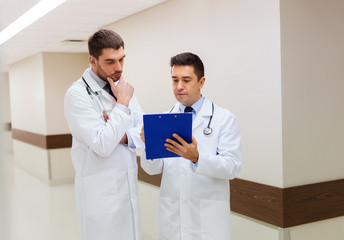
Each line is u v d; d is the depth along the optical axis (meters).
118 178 1.66
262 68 2.84
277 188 2.77
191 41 3.63
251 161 3.02
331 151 2.98
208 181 1.70
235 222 3.25
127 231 1.69
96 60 1.60
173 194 1.74
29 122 9.11
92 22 4.98
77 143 1.68
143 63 4.49
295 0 2.72
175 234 1.73
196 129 1.73
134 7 4.24
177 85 1.68
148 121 1.40
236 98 3.12
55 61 7.93
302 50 2.78
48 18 4.63
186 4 3.67
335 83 2.96
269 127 2.81
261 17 2.81
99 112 1.64
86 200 1.65
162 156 1.52
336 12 2.94
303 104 2.80
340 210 3.03
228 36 3.16
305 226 2.88
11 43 6.55
